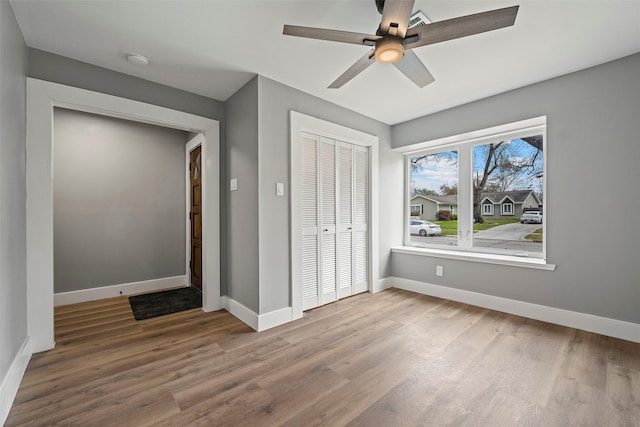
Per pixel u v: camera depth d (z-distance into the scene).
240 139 2.80
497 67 2.41
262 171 2.55
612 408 1.50
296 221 2.79
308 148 3.01
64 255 3.25
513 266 2.87
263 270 2.56
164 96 2.71
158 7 1.70
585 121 2.44
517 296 2.85
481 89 2.83
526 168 3.02
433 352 2.10
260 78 2.54
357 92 2.89
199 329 2.54
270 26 1.89
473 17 1.32
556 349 2.13
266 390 1.66
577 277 2.50
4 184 1.57
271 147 2.62
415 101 3.12
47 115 2.12
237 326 2.61
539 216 2.93
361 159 3.59
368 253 3.67
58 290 3.20
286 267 2.73
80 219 3.34
